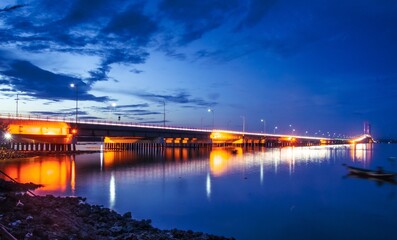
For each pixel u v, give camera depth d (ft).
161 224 86.84
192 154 382.01
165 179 167.32
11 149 275.39
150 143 455.63
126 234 66.39
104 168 213.25
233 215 98.02
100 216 81.30
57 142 318.86
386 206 113.29
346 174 204.85
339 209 108.47
